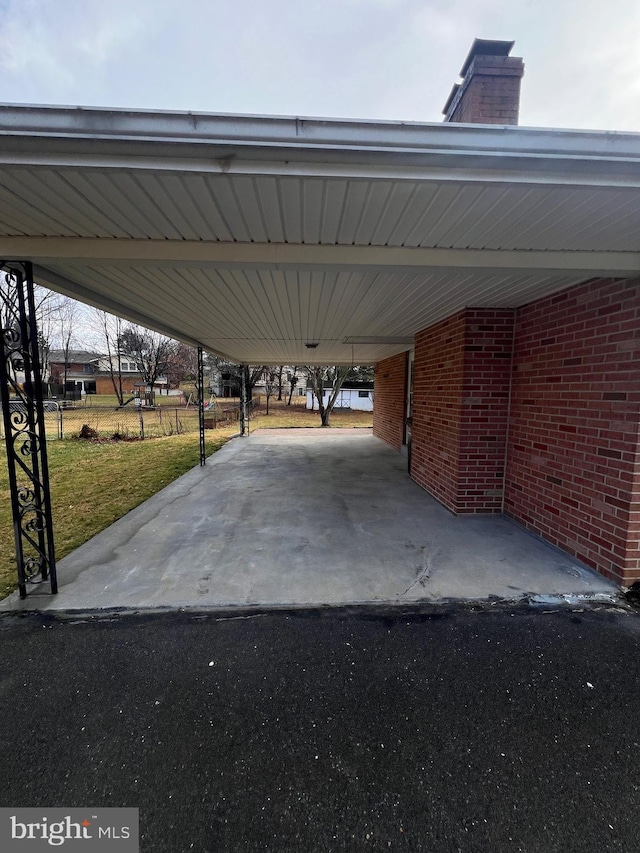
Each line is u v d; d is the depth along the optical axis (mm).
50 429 13172
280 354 9711
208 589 2803
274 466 7414
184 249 2295
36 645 2199
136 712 1735
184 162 1508
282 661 2064
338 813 1319
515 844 1226
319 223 2027
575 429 3277
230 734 1623
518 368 4145
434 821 1294
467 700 1796
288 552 3463
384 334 6297
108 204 1819
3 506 4918
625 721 1682
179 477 6488
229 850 1211
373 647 2178
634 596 2709
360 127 1474
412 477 6316
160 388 34156
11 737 1608
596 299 3031
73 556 3383
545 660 2066
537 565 3182
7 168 1491
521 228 2066
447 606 2586
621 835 1252
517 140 1522
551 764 1488
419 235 2168
